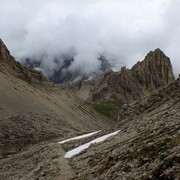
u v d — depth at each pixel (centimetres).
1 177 6256
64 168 4603
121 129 6316
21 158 7988
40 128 15200
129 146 3781
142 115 7050
